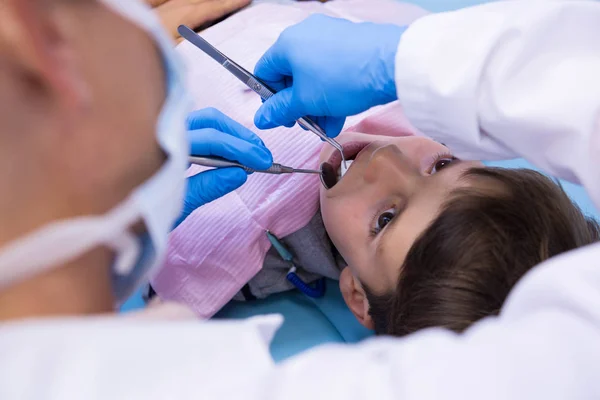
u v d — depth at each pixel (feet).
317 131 2.83
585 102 1.82
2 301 1.11
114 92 1.16
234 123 3.02
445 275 2.54
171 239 3.38
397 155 3.02
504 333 1.27
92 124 1.12
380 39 2.40
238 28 3.78
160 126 1.31
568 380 1.15
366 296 3.14
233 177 2.80
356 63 2.42
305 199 3.30
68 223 1.07
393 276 2.86
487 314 2.45
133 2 1.22
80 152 1.12
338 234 3.11
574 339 1.22
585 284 1.35
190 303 3.44
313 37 2.54
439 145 3.09
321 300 3.77
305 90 2.56
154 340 1.17
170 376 1.13
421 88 2.06
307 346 3.55
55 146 1.08
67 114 1.09
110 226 1.14
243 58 3.62
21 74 1.04
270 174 3.30
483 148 2.19
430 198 2.84
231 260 3.34
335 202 3.08
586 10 1.90
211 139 2.73
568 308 1.35
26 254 1.03
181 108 1.40
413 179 2.93
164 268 3.45
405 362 1.20
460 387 1.12
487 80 1.94
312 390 1.13
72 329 1.11
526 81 1.95
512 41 1.92
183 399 1.10
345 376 1.17
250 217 3.28
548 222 2.64
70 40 1.09
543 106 1.88
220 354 1.21
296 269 3.68
